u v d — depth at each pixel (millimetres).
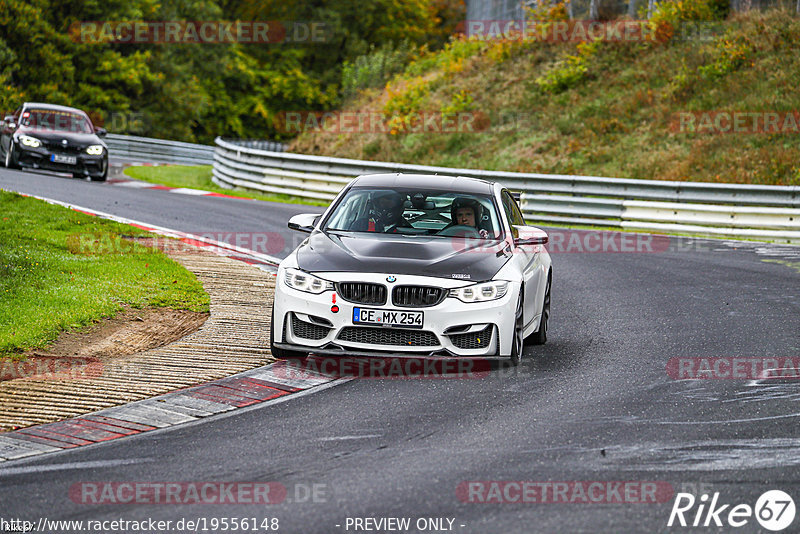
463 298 26469
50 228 49094
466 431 21500
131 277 38562
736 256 55875
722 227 68438
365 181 32688
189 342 30328
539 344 31906
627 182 72688
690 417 22828
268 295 38188
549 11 134000
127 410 23172
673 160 90875
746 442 20797
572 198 74250
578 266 51469
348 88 160125
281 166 89500
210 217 62844
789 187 66812
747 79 101688
